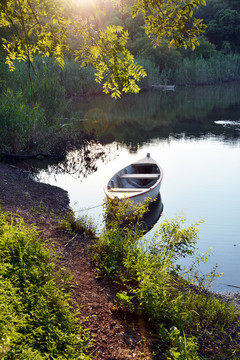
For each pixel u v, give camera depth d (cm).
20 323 361
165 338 440
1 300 381
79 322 455
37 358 313
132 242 701
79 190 1240
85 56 379
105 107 3584
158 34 369
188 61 6881
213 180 1405
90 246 710
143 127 2611
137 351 419
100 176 1420
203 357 445
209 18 9706
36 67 2442
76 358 357
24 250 521
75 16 359
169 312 485
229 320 559
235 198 1191
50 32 371
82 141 1916
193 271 729
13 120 1483
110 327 460
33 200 1039
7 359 300
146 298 483
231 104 3825
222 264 766
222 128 2564
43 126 1708
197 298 579
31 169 1451
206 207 1111
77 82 3853
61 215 955
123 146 1998
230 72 7662
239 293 669
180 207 1116
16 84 1884
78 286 555
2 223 630
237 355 462
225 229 934
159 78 6131
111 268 598
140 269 563
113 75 374
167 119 2952
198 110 3434
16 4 362
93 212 1027
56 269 588
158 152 1902
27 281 447
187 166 1625
